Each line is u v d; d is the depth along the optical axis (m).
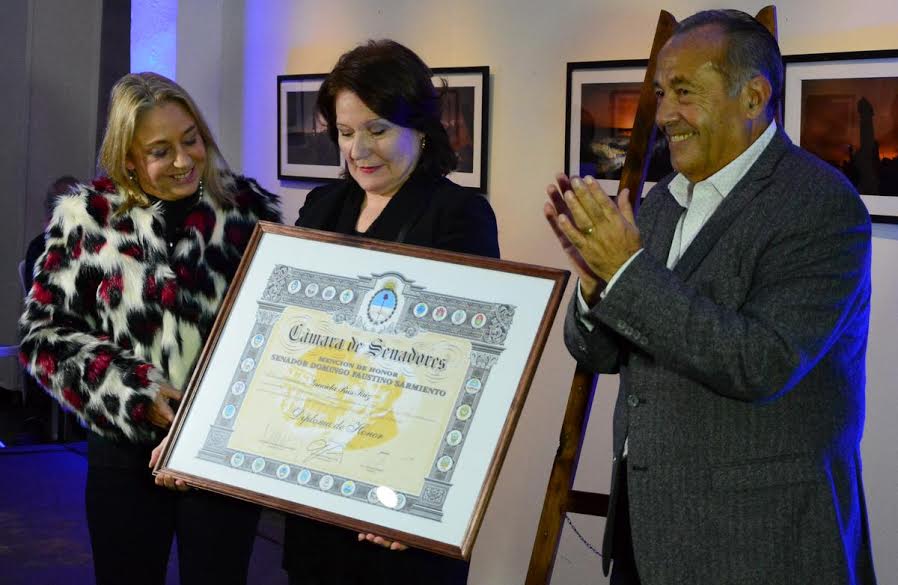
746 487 1.92
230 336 2.40
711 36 1.98
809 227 1.88
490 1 3.91
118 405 2.57
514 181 3.87
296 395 2.29
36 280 2.75
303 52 4.64
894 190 2.99
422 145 2.52
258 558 4.52
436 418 2.16
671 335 1.83
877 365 3.06
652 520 1.98
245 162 4.95
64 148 7.80
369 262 2.33
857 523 2.00
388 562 2.36
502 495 3.95
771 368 1.79
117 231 2.71
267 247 2.44
